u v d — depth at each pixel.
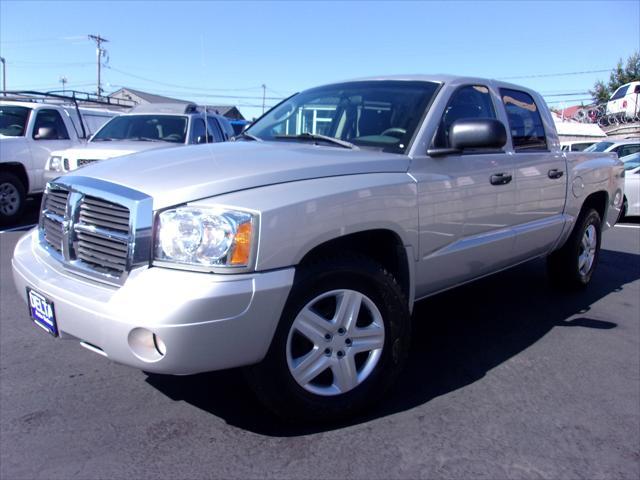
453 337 4.51
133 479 2.59
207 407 3.25
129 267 2.62
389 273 3.19
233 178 2.75
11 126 9.91
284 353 2.80
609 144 13.93
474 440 3.01
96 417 3.12
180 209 2.62
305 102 4.37
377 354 3.18
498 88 4.43
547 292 5.86
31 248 3.41
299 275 2.80
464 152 3.83
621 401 3.52
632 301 5.66
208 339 2.52
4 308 4.90
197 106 10.55
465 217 3.75
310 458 2.79
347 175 3.07
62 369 3.71
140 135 9.41
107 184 2.85
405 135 3.57
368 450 2.88
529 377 3.81
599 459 2.89
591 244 5.81
